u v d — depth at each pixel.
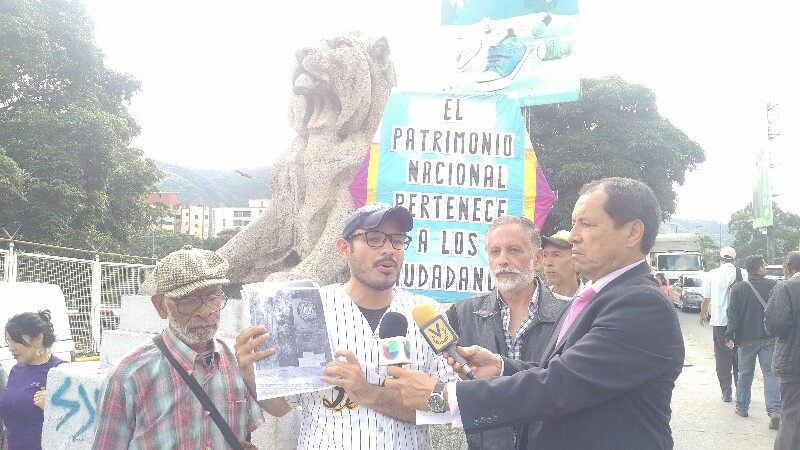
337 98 5.55
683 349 2.13
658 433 2.08
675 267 26.16
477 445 2.81
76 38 18.72
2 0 16.30
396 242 2.40
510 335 3.31
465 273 4.94
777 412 6.38
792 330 4.72
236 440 2.29
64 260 9.75
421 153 5.04
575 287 4.39
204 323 2.24
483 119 5.09
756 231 47.00
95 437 2.19
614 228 2.20
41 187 16.48
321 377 2.14
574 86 13.16
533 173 5.05
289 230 5.55
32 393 3.66
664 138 20.86
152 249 43.84
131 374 2.21
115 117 19.19
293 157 5.70
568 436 2.10
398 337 2.23
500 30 13.59
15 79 16.98
